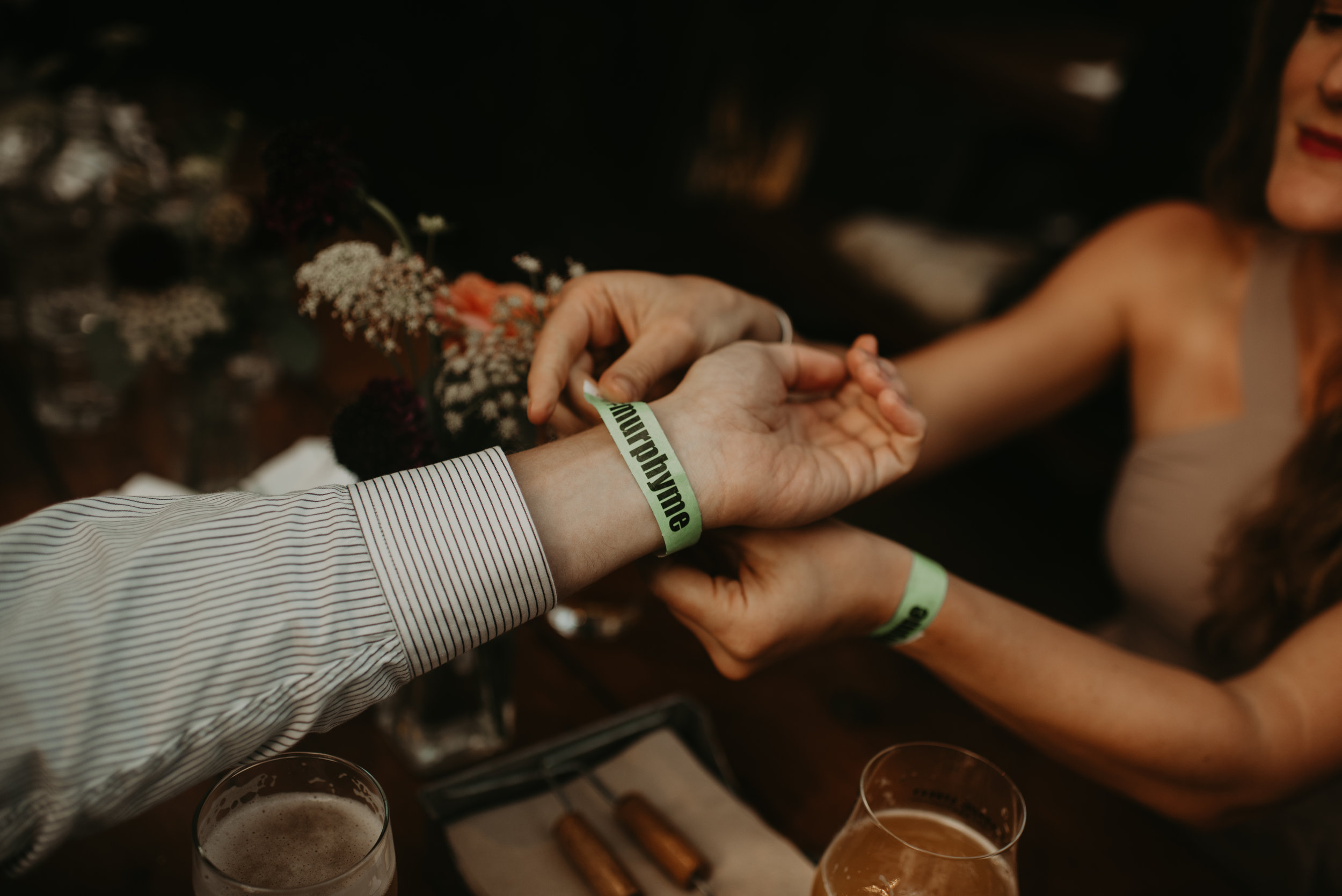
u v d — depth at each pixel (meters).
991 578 2.27
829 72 3.75
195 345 0.93
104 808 0.49
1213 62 1.97
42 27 3.53
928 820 0.60
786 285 2.77
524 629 0.95
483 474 0.57
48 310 1.16
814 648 0.71
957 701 0.92
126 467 1.12
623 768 0.73
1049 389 1.21
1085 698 0.73
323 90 3.95
